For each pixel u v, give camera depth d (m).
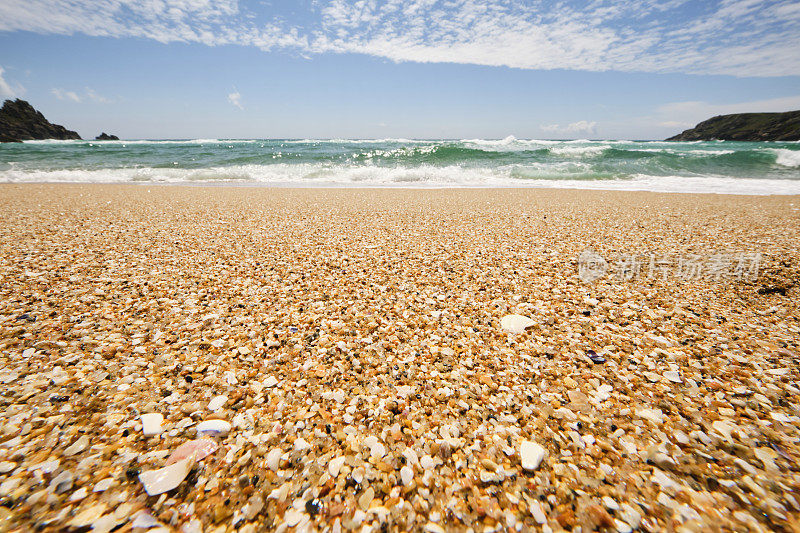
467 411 2.00
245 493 1.49
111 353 2.40
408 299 3.42
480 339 2.74
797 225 6.43
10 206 7.69
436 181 14.66
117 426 1.79
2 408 1.86
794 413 1.96
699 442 1.78
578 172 16.16
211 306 3.17
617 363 2.44
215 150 26.80
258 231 5.94
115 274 3.87
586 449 1.75
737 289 3.65
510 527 1.38
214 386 2.12
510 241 5.47
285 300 3.33
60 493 1.43
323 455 1.69
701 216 7.30
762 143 45.56
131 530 1.31
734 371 2.33
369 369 2.35
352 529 1.37
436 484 1.56
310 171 16.89
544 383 2.24
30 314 2.90
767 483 1.55
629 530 1.37
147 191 10.75
